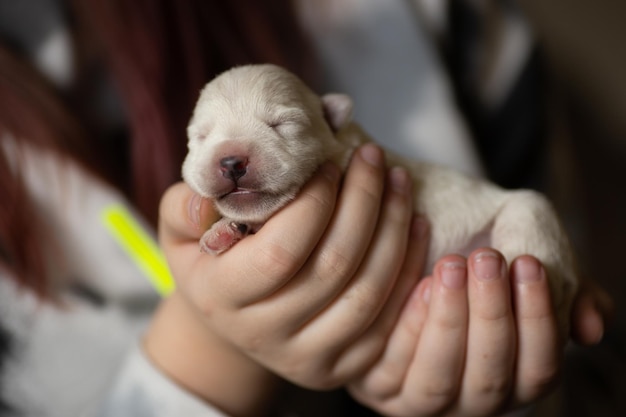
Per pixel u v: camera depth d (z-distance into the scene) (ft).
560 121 2.45
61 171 1.76
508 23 2.28
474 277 1.17
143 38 1.78
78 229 1.78
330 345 1.22
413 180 1.41
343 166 1.37
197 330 1.39
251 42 1.90
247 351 1.26
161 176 1.76
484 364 1.20
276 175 1.23
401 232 1.24
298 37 2.02
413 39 2.05
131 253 1.77
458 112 2.04
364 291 1.20
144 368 1.40
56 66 1.87
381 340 1.26
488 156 2.19
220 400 1.39
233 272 1.16
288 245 1.14
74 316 1.77
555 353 1.22
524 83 2.21
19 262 1.70
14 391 1.75
